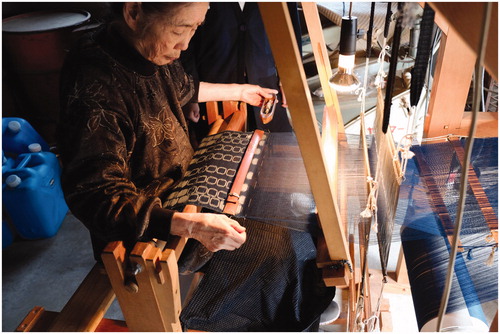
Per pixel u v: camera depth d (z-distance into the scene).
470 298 1.17
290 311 1.26
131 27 1.13
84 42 1.19
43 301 2.46
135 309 1.10
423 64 0.80
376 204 1.31
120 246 1.03
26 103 3.48
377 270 2.16
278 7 0.76
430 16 0.75
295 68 0.82
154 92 1.29
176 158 1.41
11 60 3.30
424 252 1.33
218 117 1.82
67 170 1.12
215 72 2.35
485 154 1.58
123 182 1.14
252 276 1.29
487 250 1.26
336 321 1.89
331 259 1.20
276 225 1.30
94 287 1.22
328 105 1.67
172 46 1.16
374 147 1.61
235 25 2.24
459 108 1.69
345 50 1.26
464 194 0.50
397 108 2.40
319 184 1.00
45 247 2.79
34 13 3.52
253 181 1.45
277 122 2.44
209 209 1.42
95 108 1.13
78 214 1.11
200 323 1.23
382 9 2.43
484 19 0.42
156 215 1.12
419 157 1.62
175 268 1.05
